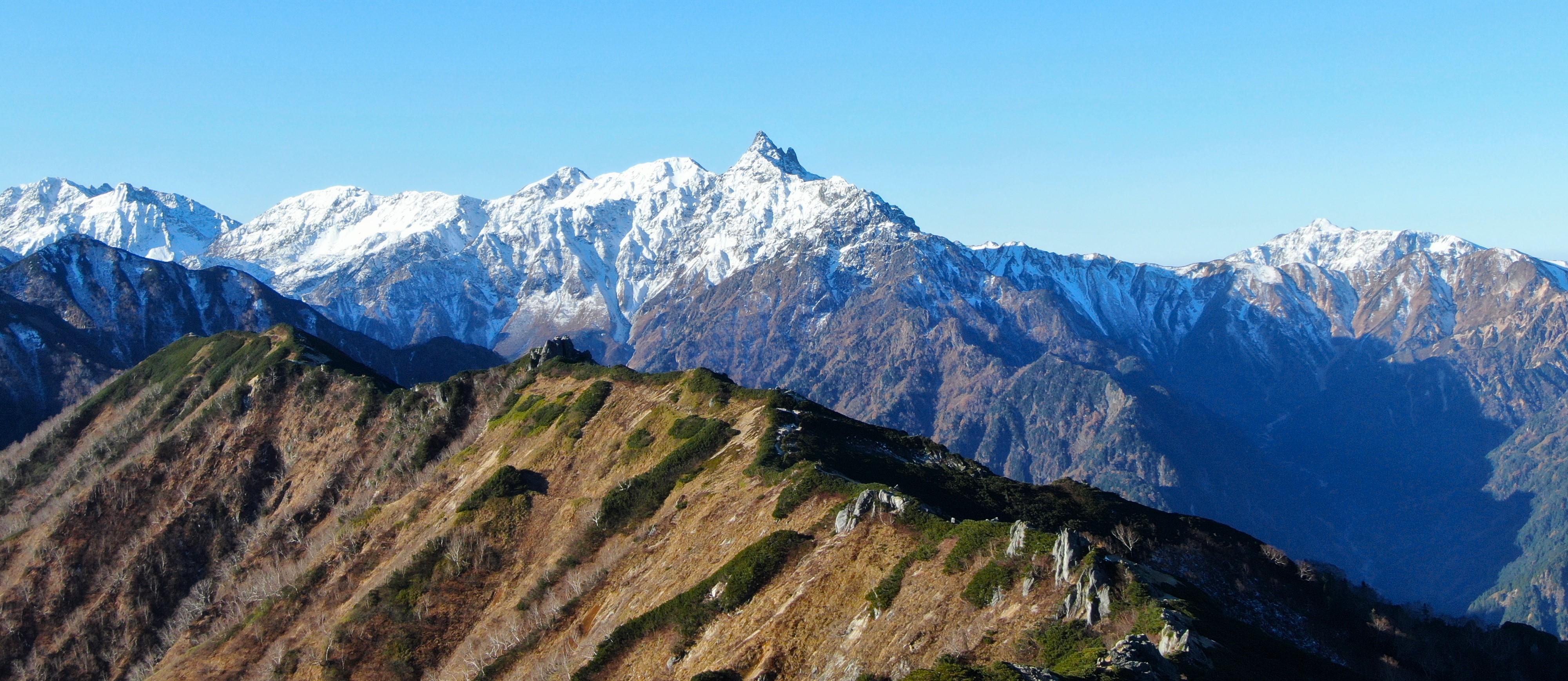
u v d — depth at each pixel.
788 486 110.81
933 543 86.69
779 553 96.62
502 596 127.50
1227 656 64.19
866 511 96.12
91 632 164.50
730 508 114.44
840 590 87.38
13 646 164.50
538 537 136.75
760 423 135.75
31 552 182.88
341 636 126.94
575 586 119.12
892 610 80.81
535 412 173.62
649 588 108.50
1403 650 97.94
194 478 196.25
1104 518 118.06
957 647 72.56
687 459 136.12
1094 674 58.69
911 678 64.75
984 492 120.44
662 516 125.38
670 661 92.06
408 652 121.81
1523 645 107.81
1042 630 70.12
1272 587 104.44
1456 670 97.38
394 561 143.62
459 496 156.12
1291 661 68.56
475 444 177.00
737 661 84.56
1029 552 78.06
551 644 110.69
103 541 183.50
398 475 179.00
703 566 105.50
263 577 161.38
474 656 116.06
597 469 148.38
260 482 195.00
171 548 179.00
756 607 91.56
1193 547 111.38
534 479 150.62
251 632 142.50
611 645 98.62
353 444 195.62
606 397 169.00
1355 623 101.00
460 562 134.12
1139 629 67.19
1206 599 76.06
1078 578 71.81
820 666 80.00
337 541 161.25
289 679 125.56
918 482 119.38
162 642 162.00
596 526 131.00
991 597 76.06
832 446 126.69
